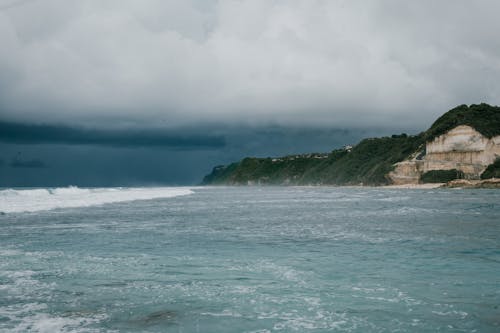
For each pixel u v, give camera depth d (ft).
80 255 52.75
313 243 62.95
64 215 110.22
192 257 51.42
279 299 33.71
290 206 159.74
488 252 54.54
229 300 33.53
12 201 153.89
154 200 207.62
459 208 137.08
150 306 32.17
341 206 155.63
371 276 41.24
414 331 26.76
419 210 130.00
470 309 31.01
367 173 586.86
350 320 28.84
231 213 124.57
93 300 33.76
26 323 28.58
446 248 57.82
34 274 42.55
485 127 391.86
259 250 56.59
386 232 76.13
